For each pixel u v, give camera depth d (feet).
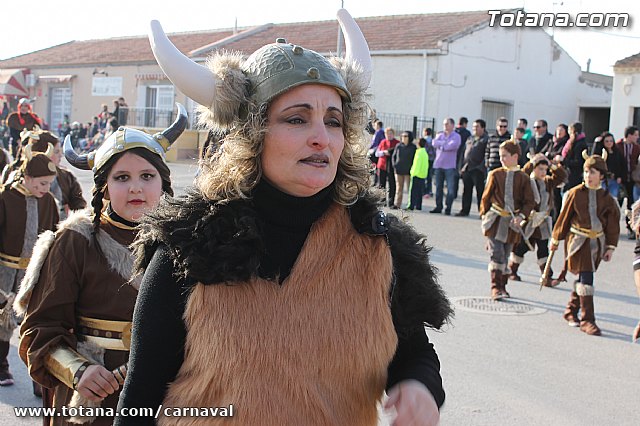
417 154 49.83
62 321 8.88
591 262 22.12
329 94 5.85
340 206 6.11
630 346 20.65
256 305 5.61
